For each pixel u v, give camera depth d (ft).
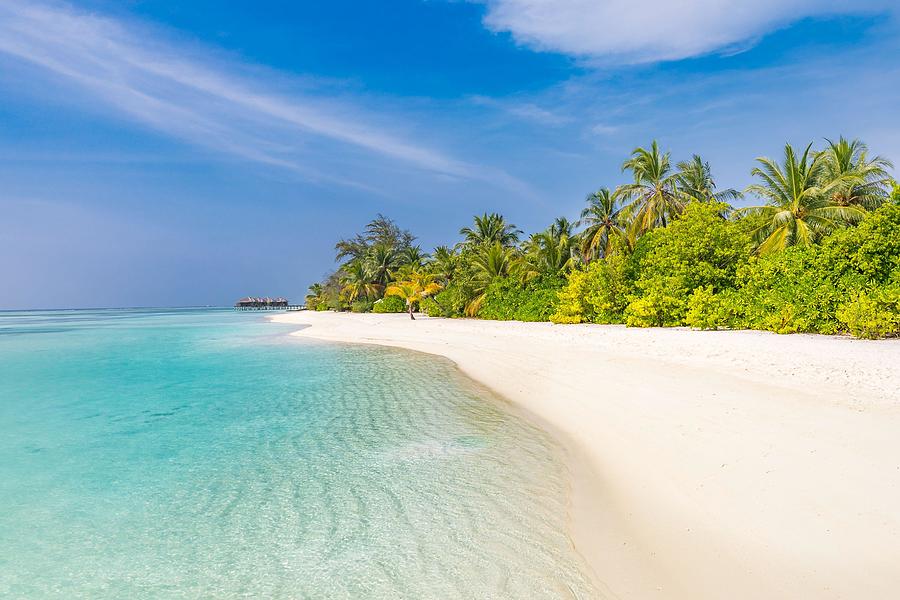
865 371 32.68
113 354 84.94
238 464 26.61
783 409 26.14
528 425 31.86
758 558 14.38
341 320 166.61
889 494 16.21
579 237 126.93
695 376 36.63
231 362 70.33
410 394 43.80
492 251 134.00
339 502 21.07
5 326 205.98
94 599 14.82
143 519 20.21
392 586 14.76
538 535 17.39
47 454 29.12
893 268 51.19
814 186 89.25
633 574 14.60
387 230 260.83
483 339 79.61
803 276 56.75
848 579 12.90
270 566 16.28
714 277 73.36
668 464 21.90
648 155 111.14
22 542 18.47
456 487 22.13
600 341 61.11
